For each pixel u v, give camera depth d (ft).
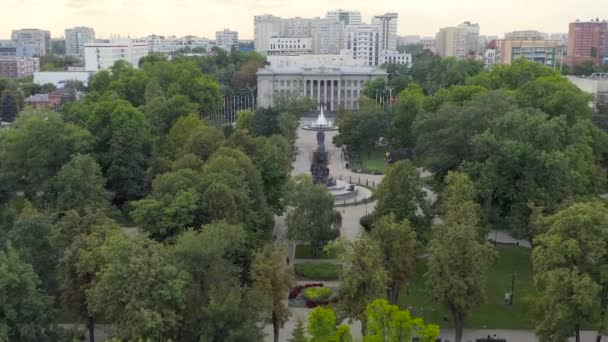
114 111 565.12
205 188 372.99
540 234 310.86
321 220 422.82
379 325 222.28
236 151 442.50
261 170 481.05
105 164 547.90
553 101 577.84
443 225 336.90
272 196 480.23
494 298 361.71
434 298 293.64
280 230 488.85
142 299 250.78
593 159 506.48
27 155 512.22
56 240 308.81
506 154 411.75
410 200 382.22
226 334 256.73
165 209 350.23
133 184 540.11
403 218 374.43
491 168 418.51
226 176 388.57
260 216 414.62
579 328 302.86
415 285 376.07
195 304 266.77
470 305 289.33
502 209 438.40
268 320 334.24
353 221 508.12
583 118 570.05
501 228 481.05
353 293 278.26
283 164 535.19
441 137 477.77
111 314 258.98
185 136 584.40
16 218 370.32
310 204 422.41
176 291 252.42
